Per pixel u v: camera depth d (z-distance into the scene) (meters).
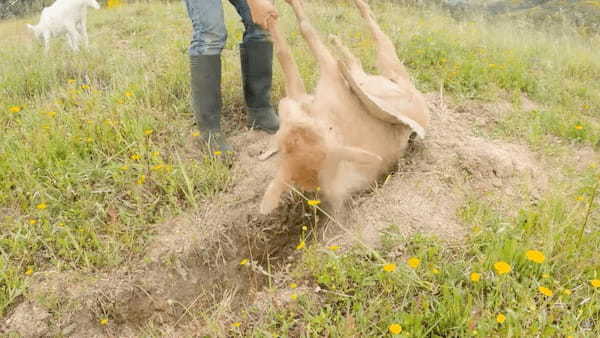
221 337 2.55
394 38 6.32
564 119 4.59
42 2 10.64
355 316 2.55
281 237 3.39
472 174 3.57
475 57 5.64
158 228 3.36
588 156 4.09
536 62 6.26
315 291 2.72
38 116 4.21
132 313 2.97
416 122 3.16
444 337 2.40
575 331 2.35
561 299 2.54
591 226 3.08
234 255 3.29
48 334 2.79
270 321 2.60
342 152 2.48
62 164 3.70
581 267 2.70
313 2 8.82
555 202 3.12
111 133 4.00
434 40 6.16
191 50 3.70
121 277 3.06
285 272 3.02
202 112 3.85
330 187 2.70
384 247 2.91
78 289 2.97
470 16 9.30
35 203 3.47
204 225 3.36
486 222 3.05
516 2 12.95
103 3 10.67
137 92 4.65
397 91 3.12
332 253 2.77
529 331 2.30
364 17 3.66
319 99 2.73
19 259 3.13
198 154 3.95
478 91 4.97
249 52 3.99
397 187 3.38
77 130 3.98
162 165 3.60
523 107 4.83
